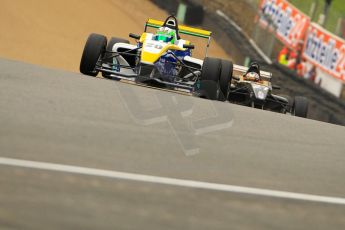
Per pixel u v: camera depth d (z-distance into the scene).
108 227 13.05
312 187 19.42
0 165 15.90
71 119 21.98
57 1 94.69
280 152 23.36
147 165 18.47
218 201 16.28
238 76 56.69
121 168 17.62
